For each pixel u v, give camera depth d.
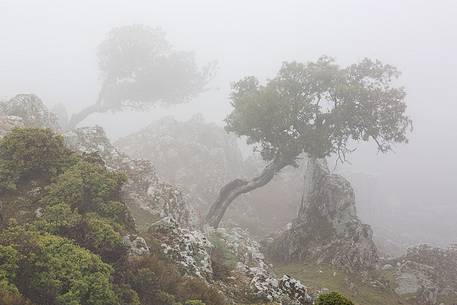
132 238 15.85
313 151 35.59
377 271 29.73
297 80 37.50
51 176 17.08
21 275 11.48
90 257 12.81
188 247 18.17
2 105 29.70
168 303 13.80
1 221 14.04
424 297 27.56
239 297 17.02
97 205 16.44
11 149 16.83
